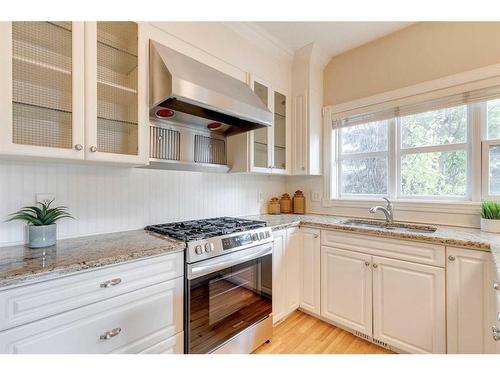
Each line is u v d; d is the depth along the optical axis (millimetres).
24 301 902
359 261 1916
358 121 2520
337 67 2678
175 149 1969
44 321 942
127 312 1162
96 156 1303
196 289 1417
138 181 1807
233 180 2486
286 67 2656
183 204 2066
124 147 1546
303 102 2621
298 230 2299
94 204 1604
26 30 1235
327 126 2725
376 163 2496
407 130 2303
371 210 2158
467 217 1910
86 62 1272
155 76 1519
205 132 2174
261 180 2787
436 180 2145
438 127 2131
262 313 1838
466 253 1449
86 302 1043
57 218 1368
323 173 2752
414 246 1648
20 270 925
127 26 1498
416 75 2162
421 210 2119
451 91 1977
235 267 1650
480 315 1396
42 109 1261
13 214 1317
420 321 1616
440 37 2045
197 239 1438
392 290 1741
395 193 2344
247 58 2229
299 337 1949
